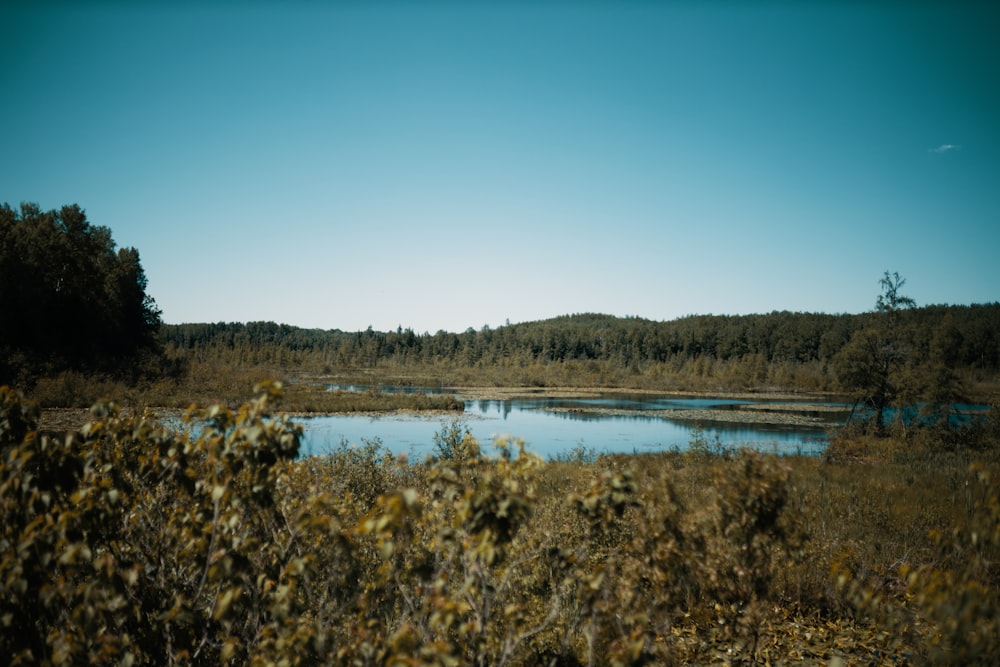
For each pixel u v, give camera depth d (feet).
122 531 11.32
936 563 17.74
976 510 12.20
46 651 9.44
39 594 9.32
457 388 266.57
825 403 206.90
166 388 130.41
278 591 9.76
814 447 95.40
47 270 157.17
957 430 88.38
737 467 14.10
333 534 10.66
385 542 9.14
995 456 69.31
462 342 472.03
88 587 8.95
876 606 16.17
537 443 102.12
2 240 143.43
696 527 14.02
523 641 12.92
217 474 10.64
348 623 11.27
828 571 21.88
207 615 10.62
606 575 12.12
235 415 11.15
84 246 177.17
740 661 16.62
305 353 406.00
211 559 10.14
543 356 420.36
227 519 10.69
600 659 12.03
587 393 251.60
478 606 10.88
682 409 175.32
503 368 379.55
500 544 9.80
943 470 56.39
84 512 9.96
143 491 11.96
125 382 137.28
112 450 11.47
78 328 162.30
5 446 10.14
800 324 444.96
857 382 103.09
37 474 9.95
